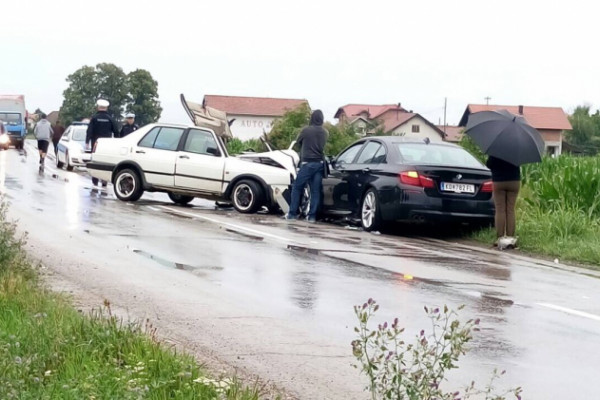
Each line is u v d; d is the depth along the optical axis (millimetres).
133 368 5988
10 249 9469
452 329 5328
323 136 18406
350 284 10539
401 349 7559
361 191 17422
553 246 15391
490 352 7715
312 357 7250
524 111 93500
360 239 15578
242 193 19938
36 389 5527
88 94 123312
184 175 20219
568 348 7996
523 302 10094
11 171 30344
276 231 15859
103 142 20891
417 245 15352
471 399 6352
